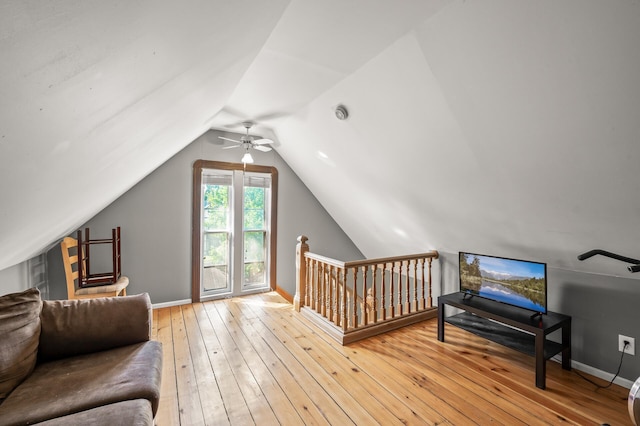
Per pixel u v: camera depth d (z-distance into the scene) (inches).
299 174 199.5
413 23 69.9
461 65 72.8
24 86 21.0
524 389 90.4
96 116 36.5
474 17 62.5
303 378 94.5
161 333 127.0
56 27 17.6
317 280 142.4
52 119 28.9
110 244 145.8
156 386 63.1
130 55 29.5
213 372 97.3
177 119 77.6
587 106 64.2
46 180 43.4
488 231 122.2
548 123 72.1
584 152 72.7
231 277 179.2
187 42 37.6
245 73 98.1
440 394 87.2
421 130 97.7
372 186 146.0
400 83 87.9
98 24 20.6
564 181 82.4
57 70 22.2
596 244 94.7
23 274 109.9
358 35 75.5
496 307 111.5
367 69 90.0
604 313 99.4
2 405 54.1
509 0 56.6
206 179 172.4
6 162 30.1
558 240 103.1
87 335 75.5
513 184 93.7
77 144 40.0
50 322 73.4
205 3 31.3
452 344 120.0
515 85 69.5
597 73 58.4
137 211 152.3
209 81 65.4
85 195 74.4
